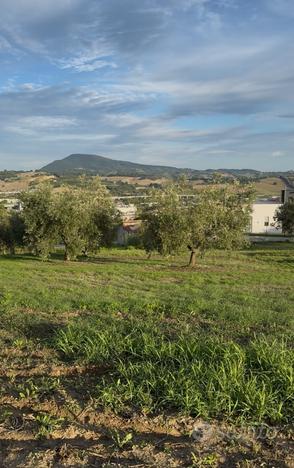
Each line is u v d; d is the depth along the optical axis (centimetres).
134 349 702
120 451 432
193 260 3127
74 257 3709
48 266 3138
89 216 3775
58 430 466
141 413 503
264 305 1357
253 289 1948
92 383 595
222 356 636
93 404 523
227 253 4166
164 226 2916
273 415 494
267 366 606
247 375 582
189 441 454
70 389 573
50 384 581
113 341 734
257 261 3566
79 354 712
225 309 1170
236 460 421
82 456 422
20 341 787
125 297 1467
